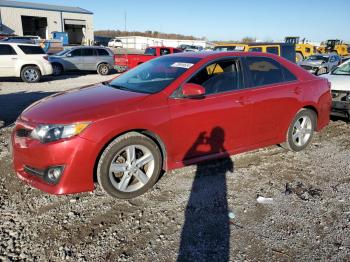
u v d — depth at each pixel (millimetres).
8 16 43938
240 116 4344
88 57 18719
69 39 51344
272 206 3625
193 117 3922
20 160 3520
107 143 3439
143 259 2777
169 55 4891
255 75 4594
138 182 3764
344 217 3443
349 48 36969
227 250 2904
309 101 5129
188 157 4051
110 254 2824
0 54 13617
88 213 3422
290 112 4938
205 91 4070
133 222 3287
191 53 4680
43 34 48625
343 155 5250
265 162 4832
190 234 3115
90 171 3381
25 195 3742
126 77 4633
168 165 3898
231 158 4922
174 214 3432
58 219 3299
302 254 2873
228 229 3199
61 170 3305
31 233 3068
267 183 4176
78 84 14242
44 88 12633
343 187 4121
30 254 2789
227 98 4199
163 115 3705
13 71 13906
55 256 2773
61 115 3377
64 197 3721
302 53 27750
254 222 3322
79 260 2740
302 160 4969
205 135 4098
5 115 7539
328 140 6055
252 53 4672
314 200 3775
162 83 3992
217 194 3854
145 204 3613
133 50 45562
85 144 3279
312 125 5363
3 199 3635
